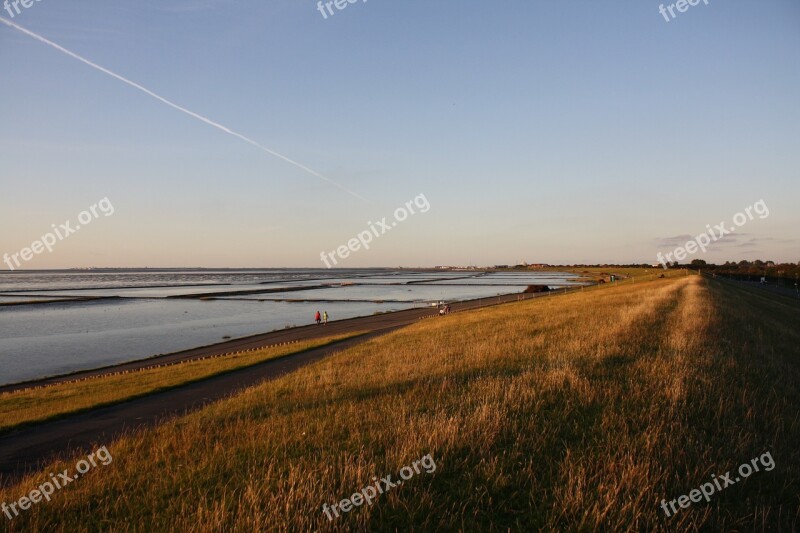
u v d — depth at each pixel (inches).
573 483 199.6
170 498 225.6
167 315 2556.6
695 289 1524.4
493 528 179.5
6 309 2930.6
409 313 2315.5
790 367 439.2
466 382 428.5
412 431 266.2
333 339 1291.8
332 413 355.9
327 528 179.3
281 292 4734.3
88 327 2042.3
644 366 406.6
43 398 694.5
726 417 272.2
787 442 244.8
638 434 247.6
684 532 168.4
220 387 693.3
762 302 1562.5
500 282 6545.3
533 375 401.7
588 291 2672.2
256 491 213.3
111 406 595.5
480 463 223.5
